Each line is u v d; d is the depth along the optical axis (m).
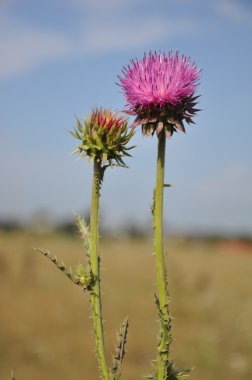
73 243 41.19
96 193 3.56
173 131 3.47
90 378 12.91
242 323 17.33
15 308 17.84
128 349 15.02
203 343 15.12
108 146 3.60
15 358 13.56
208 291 22.62
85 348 14.71
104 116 3.66
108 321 17.83
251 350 14.61
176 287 22.70
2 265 23.92
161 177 3.44
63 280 23.25
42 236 46.22
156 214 3.41
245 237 59.28
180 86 3.42
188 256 37.38
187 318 18.30
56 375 12.60
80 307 19.05
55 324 16.38
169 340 3.33
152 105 3.44
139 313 18.92
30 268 24.44
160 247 3.39
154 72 3.48
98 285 3.40
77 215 3.51
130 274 27.16
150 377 3.36
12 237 41.53
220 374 13.23
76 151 3.66
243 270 31.00
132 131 3.67
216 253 43.06
